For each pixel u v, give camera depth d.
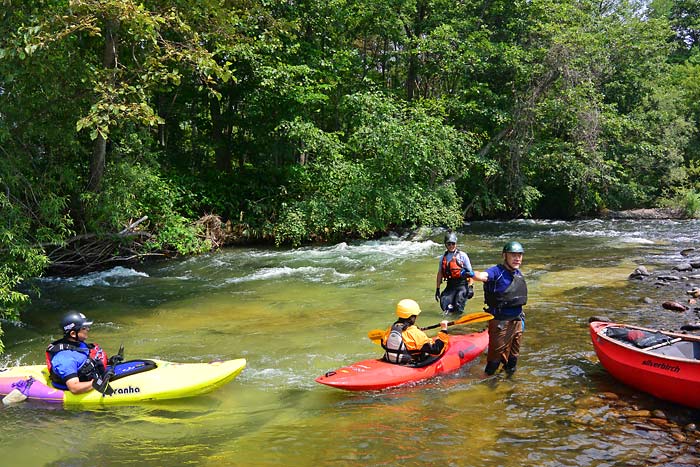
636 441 4.52
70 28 8.78
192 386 5.68
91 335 8.10
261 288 11.22
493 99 23.06
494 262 13.88
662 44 26.67
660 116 26.59
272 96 17.86
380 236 19.94
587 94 22.52
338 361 6.77
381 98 19.66
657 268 12.43
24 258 8.62
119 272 13.30
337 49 22.25
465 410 5.19
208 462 4.29
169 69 13.01
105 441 4.70
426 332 7.88
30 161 9.93
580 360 6.49
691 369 4.96
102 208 12.21
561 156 23.41
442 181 22.17
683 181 27.14
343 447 4.48
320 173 18.69
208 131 21.38
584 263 13.41
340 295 10.41
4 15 8.80
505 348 5.98
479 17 24.34
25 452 4.52
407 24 23.62
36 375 5.79
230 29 12.49
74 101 10.30
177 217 15.73
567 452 4.34
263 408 5.38
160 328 8.44
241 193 18.77
